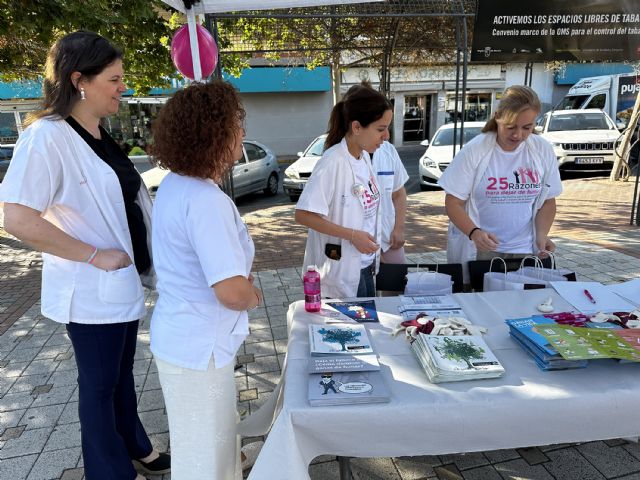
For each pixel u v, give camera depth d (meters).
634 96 12.29
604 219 6.75
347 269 2.29
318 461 2.17
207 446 1.47
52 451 2.33
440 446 1.37
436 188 9.95
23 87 11.95
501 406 1.33
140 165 12.01
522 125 2.23
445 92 19.58
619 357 1.42
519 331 1.64
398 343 1.71
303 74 17.20
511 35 3.86
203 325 1.40
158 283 1.47
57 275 1.64
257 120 18.14
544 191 2.53
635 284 2.18
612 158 10.09
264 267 5.25
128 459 1.87
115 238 1.70
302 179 8.84
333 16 4.14
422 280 2.32
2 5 4.39
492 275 2.36
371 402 1.34
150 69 6.66
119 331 1.73
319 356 1.58
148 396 2.78
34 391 2.88
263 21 6.57
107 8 5.10
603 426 1.39
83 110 1.63
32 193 1.45
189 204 1.32
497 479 2.03
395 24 6.42
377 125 2.06
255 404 2.64
